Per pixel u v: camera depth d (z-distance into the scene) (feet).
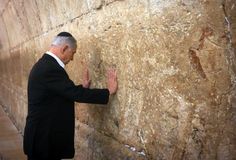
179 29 5.97
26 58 21.65
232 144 5.34
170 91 6.43
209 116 5.63
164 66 6.51
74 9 10.66
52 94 9.23
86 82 10.37
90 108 10.78
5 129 26.37
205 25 5.43
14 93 29.22
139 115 7.64
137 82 7.57
